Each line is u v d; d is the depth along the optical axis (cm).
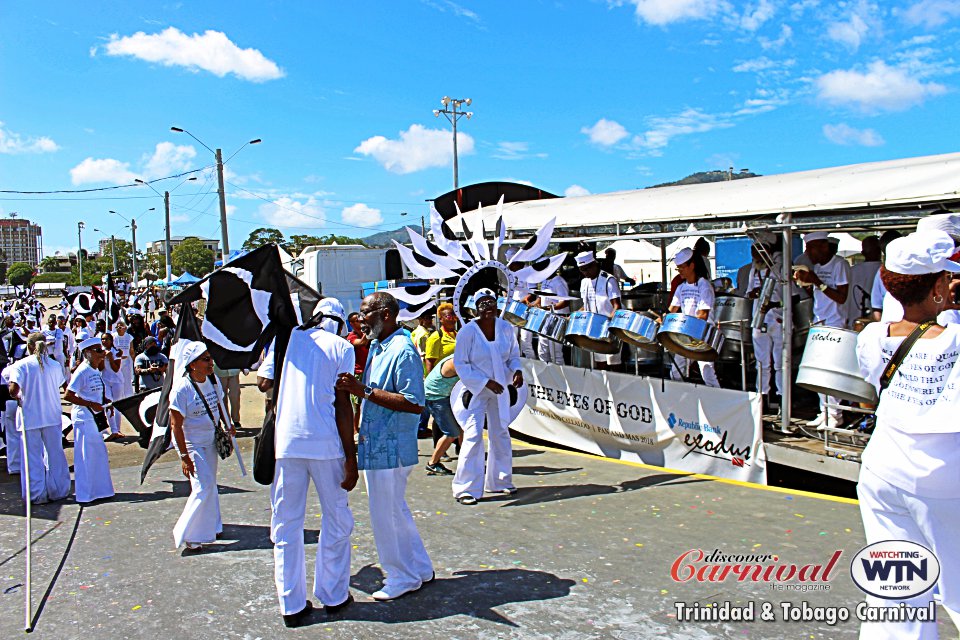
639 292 1047
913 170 568
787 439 648
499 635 382
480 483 639
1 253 14325
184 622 411
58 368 720
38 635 401
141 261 10825
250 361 422
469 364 637
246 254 414
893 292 283
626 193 841
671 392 725
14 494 734
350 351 414
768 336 732
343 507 416
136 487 746
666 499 615
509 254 879
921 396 271
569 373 847
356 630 393
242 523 599
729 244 1506
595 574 459
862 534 510
